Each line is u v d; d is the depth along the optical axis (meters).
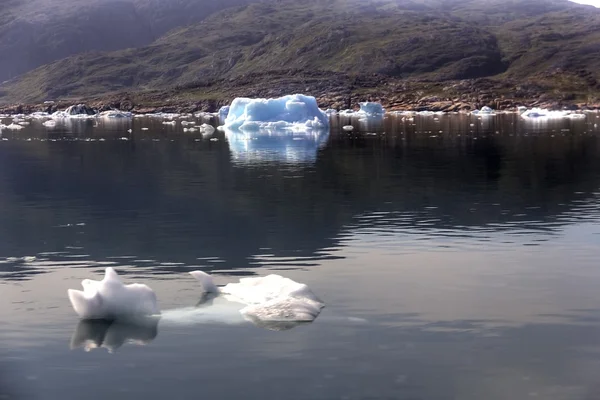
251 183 23.27
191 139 46.50
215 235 15.20
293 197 20.19
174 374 8.27
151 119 84.44
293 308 10.20
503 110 94.38
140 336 9.41
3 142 44.50
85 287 10.55
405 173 25.70
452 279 11.71
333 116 85.12
